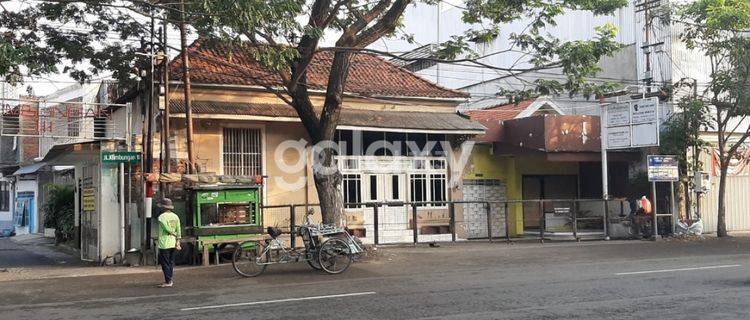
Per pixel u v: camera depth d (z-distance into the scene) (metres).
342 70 14.91
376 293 10.30
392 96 19.17
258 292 10.60
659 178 19.64
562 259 15.01
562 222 20.94
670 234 20.30
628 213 20.72
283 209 17.72
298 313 8.63
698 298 9.44
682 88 21.58
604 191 20.28
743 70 18.92
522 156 21.27
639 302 9.15
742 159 22.83
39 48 15.01
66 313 8.93
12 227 29.61
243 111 16.62
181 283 11.79
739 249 16.98
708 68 22.42
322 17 14.01
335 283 11.57
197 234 14.11
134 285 11.58
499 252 16.48
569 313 8.38
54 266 14.89
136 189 15.41
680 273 12.27
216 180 14.54
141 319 8.39
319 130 15.00
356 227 18.86
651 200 20.28
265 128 17.75
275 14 10.63
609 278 11.69
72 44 15.28
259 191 14.95
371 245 16.44
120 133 18.34
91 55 15.72
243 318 8.33
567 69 13.80
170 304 9.53
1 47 9.28
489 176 21.75
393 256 15.60
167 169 15.09
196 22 11.40
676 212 20.86
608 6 13.98
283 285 11.40
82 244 16.44
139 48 16.05
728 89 19.20
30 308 9.38
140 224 14.95
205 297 10.14
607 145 20.09
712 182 22.23
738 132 23.11
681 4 20.70
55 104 16.59
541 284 11.03
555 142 20.22
